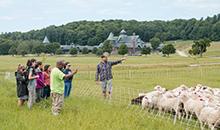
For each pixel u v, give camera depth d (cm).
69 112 1902
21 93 2086
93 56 18825
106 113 1881
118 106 2194
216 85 4275
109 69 2367
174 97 1856
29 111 1927
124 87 3644
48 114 1827
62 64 1875
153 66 8144
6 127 1475
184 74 6225
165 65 8350
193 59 11938
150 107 2028
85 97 2698
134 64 9044
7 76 5362
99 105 2197
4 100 2375
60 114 1827
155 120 1745
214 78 5375
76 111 1947
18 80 2088
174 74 6238
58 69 1844
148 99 2014
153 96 2006
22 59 14938
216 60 10819
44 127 1491
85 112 1906
